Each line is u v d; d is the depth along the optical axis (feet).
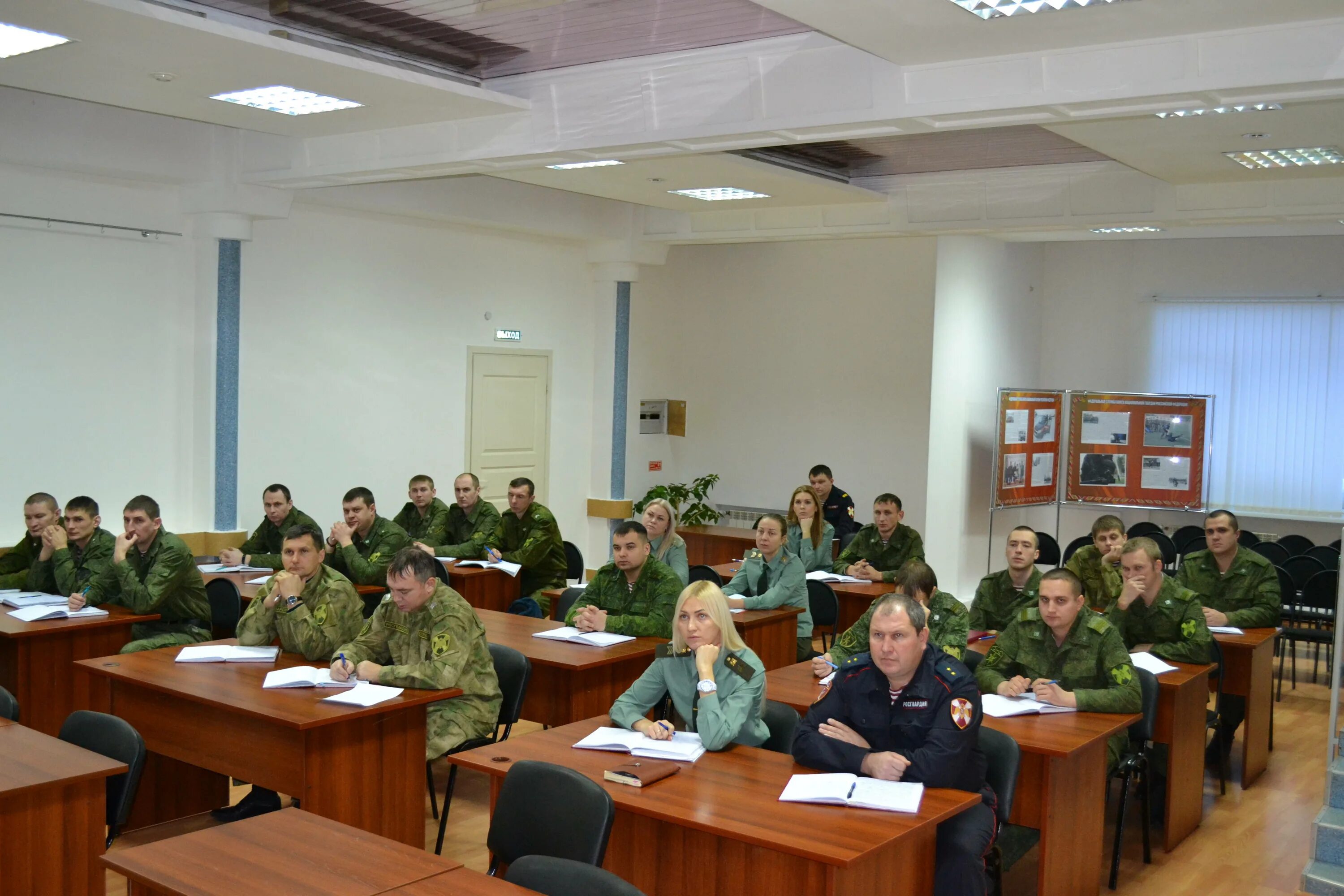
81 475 24.18
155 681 13.84
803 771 11.03
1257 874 15.51
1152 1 12.87
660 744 11.51
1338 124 18.61
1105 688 14.38
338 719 12.48
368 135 22.61
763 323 36.40
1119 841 14.96
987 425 36.04
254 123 21.75
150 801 15.25
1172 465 34.22
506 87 20.56
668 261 37.45
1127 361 37.40
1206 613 20.01
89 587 19.16
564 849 9.46
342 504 28.09
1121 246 37.37
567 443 35.06
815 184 26.66
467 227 31.50
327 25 17.74
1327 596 26.03
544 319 33.99
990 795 11.87
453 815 16.62
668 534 21.39
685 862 10.21
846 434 34.55
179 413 25.84
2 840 9.95
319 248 28.04
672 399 38.04
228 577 21.83
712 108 18.12
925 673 11.12
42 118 22.24
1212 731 22.39
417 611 14.70
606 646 16.79
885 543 25.62
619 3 16.31
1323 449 34.40
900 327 33.35
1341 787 14.53
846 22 14.02
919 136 24.44
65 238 23.70
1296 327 34.73
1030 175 27.35
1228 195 24.88
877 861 9.54
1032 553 18.58
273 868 8.45
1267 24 13.53
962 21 13.89
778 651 20.56
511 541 25.50
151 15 15.14
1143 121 18.65
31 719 17.35
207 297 25.64
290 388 27.61
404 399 30.27
